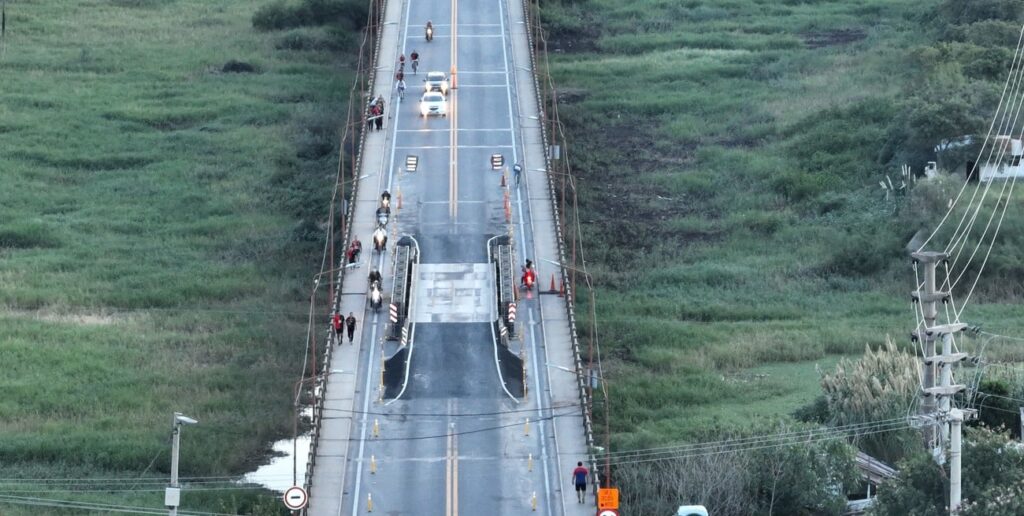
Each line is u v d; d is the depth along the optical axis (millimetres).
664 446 191375
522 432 189250
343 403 195000
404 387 198750
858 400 198000
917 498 158125
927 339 164750
